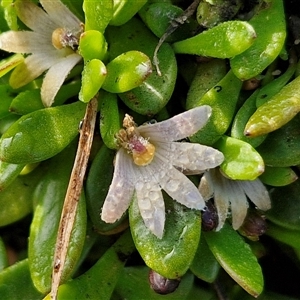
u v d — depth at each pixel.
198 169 0.06
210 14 0.07
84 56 0.07
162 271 0.06
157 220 0.06
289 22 0.07
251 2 0.07
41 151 0.06
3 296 0.07
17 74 0.07
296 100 0.06
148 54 0.07
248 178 0.06
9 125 0.07
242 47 0.06
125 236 0.07
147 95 0.07
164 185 0.06
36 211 0.07
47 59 0.07
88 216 0.07
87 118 0.07
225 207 0.07
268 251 0.07
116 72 0.06
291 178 0.07
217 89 0.07
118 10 0.07
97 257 0.07
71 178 0.06
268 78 0.07
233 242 0.07
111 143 0.06
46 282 0.07
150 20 0.07
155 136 0.06
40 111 0.07
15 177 0.07
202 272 0.07
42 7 0.07
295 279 0.07
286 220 0.07
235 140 0.06
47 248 0.07
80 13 0.07
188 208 0.06
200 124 0.06
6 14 0.07
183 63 0.07
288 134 0.07
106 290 0.07
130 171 0.06
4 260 0.07
